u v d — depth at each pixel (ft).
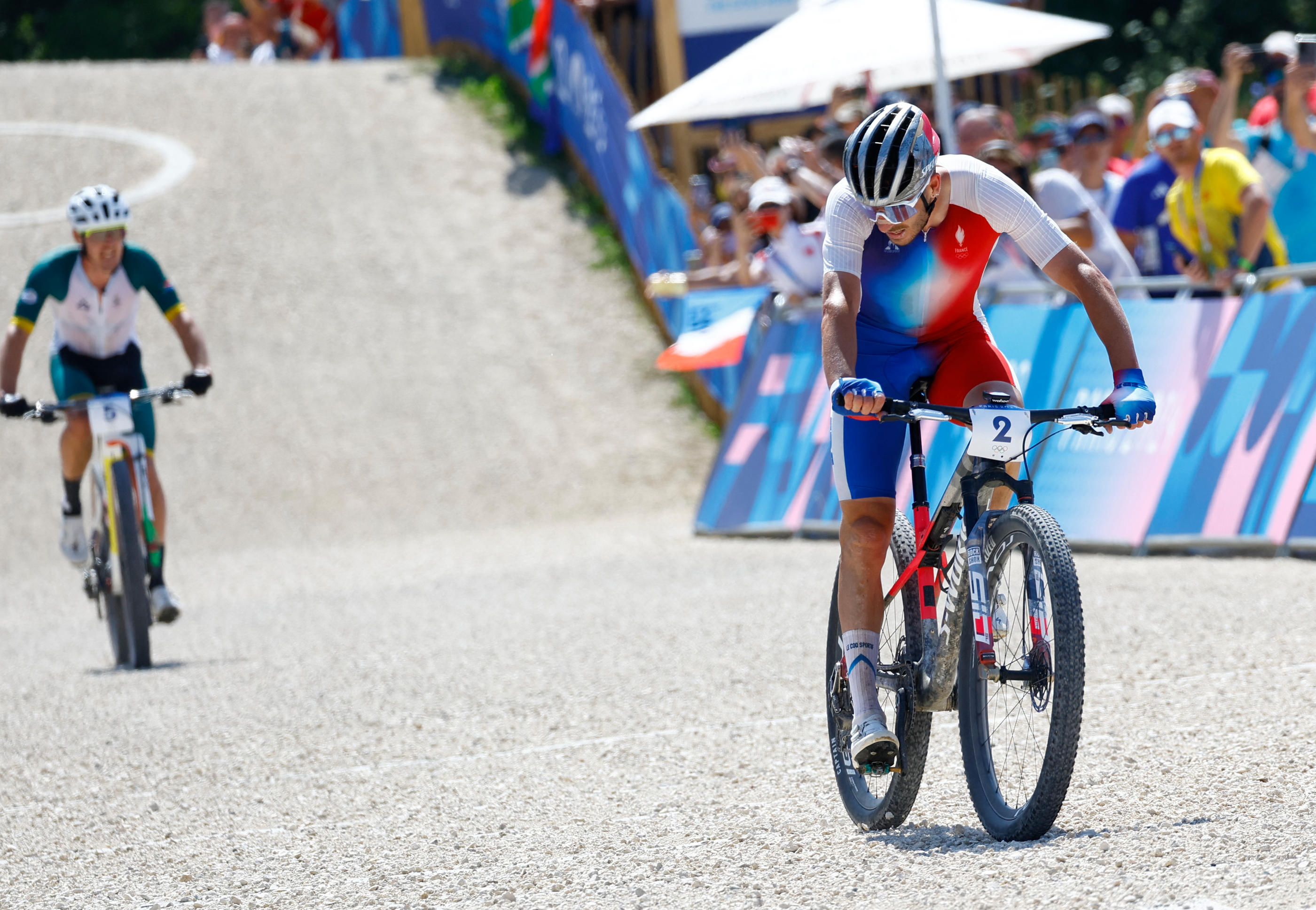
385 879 28.19
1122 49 187.73
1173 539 59.36
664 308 118.11
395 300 124.26
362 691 48.19
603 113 129.39
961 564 28.04
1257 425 58.49
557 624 57.67
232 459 105.81
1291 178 67.87
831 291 28.22
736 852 28.07
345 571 83.35
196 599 77.46
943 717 39.47
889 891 24.40
